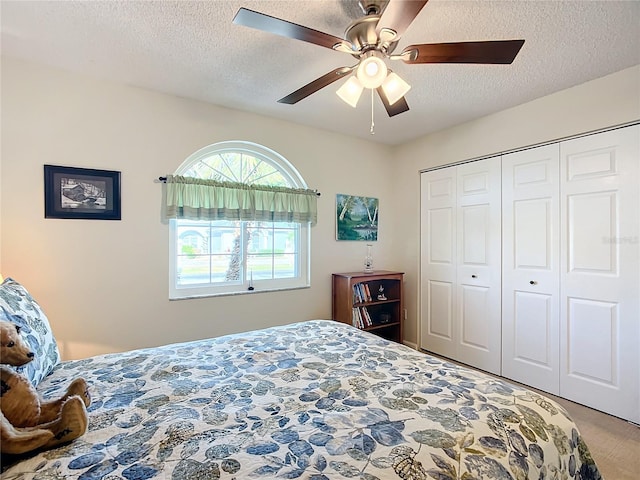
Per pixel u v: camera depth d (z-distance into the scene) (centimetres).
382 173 374
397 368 147
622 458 179
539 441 102
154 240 246
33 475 79
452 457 87
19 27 170
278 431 98
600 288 225
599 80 221
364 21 132
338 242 342
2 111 199
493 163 287
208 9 157
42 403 99
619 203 216
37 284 208
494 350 288
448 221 326
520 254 269
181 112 255
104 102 228
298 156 312
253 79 227
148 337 244
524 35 173
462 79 221
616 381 219
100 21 165
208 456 86
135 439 94
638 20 160
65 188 215
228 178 288
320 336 195
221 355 163
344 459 85
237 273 291
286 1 151
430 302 344
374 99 255
